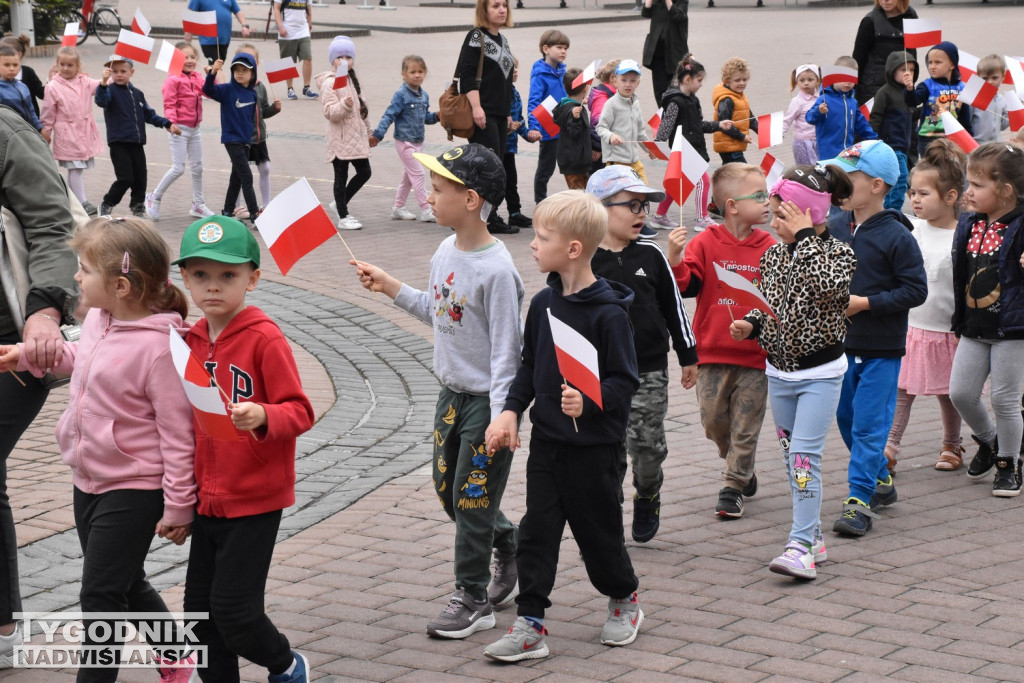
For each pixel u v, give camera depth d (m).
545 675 4.21
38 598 4.95
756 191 5.59
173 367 3.67
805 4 40.00
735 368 5.70
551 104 12.52
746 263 5.61
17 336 4.33
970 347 6.06
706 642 4.45
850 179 5.47
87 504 3.78
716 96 12.93
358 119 12.73
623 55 26.62
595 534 4.34
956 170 6.28
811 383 5.10
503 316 4.39
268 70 11.77
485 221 4.47
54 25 27.42
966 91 9.65
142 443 3.70
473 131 11.90
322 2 40.69
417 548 5.46
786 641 4.44
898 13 14.36
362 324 9.55
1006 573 5.07
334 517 5.86
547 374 4.30
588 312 4.27
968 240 5.99
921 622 4.58
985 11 35.78
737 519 5.79
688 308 10.25
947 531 5.59
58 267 4.18
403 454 6.80
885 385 5.57
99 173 15.97
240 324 3.70
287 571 5.21
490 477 4.50
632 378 4.26
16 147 4.21
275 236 4.27
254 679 4.24
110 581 3.71
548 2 43.50
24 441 6.93
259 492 3.66
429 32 32.50
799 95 13.14
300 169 16.38
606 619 4.71
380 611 4.80
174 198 14.52
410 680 4.19
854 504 5.59
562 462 4.30
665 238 12.54
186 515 3.67
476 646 4.48
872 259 5.52
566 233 4.23
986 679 4.10
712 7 39.69
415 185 13.19
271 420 3.55
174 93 13.07
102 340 3.73
